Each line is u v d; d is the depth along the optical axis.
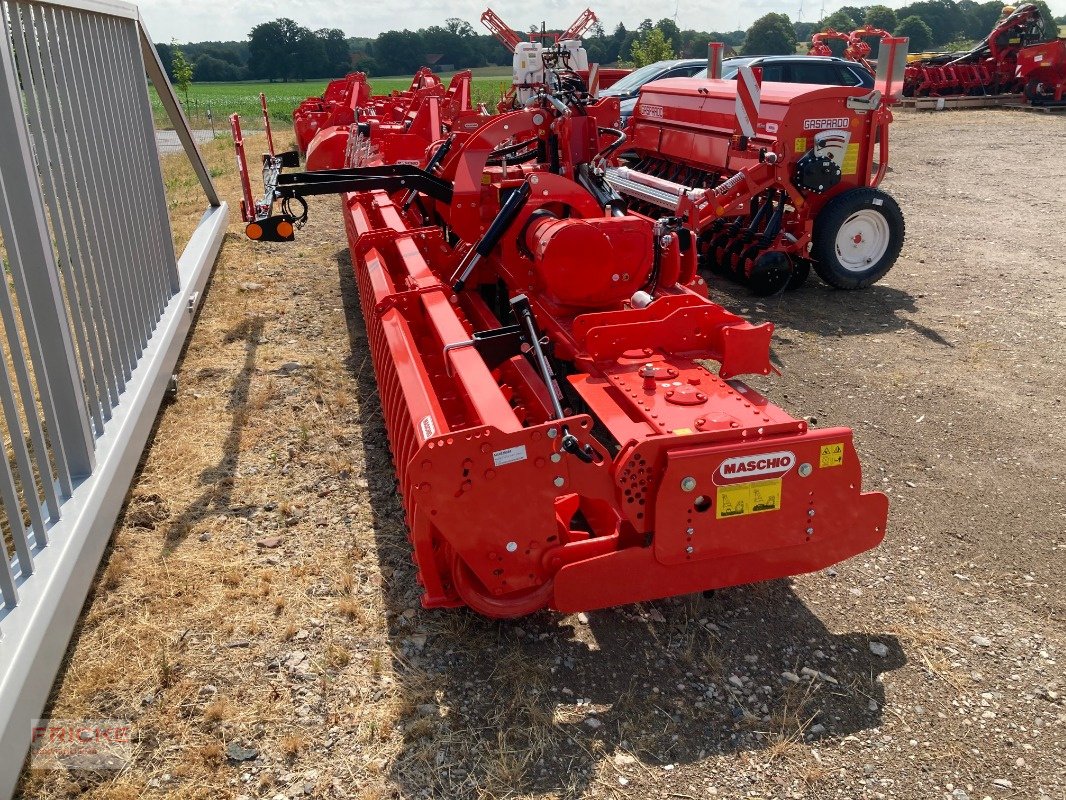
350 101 10.73
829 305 7.06
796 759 2.61
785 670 2.99
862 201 6.92
